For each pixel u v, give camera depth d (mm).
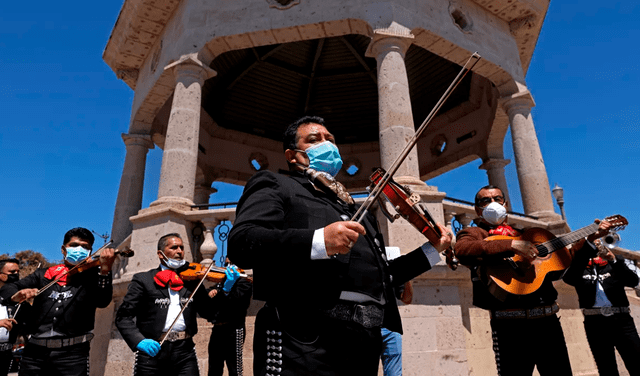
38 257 26203
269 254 1385
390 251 2346
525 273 3203
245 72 14164
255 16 8133
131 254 3828
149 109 10125
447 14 8672
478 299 3393
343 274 1507
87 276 3852
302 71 14750
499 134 12180
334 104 15773
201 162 14023
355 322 1477
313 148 1894
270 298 1537
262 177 1720
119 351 6008
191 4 8617
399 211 1857
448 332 5570
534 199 8359
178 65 8078
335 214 1672
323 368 1417
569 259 3379
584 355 6586
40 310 3752
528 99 9266
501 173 12508
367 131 16234
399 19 7754
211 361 4816
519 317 3135
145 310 3869
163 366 3670
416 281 5691
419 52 13602
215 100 14578
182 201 6965
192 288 4129
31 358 3631
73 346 3689
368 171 15828
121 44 10258
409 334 5398
